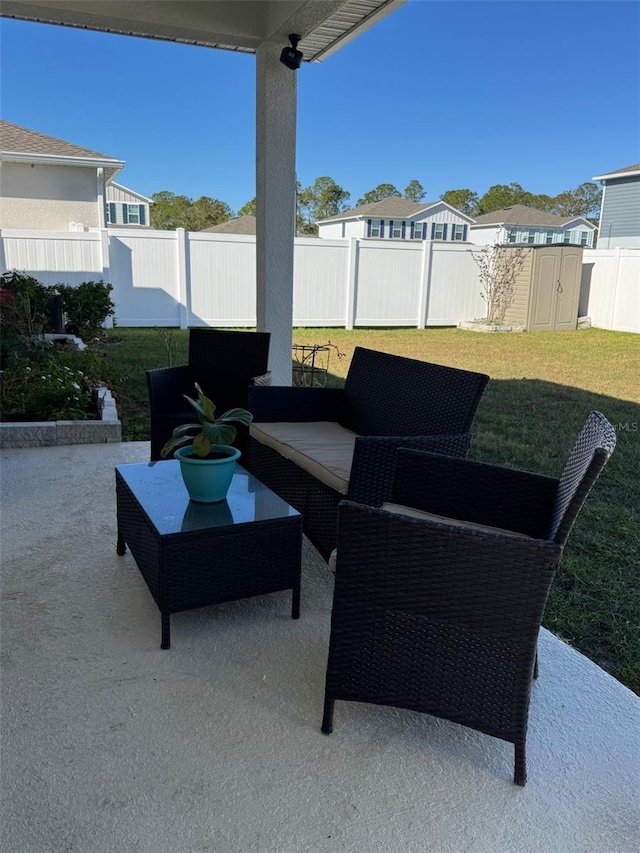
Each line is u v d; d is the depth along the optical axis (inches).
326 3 146.9
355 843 58.2
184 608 85.2
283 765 66.9
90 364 236.4
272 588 91.0
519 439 205.0
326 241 489.4
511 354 390.6
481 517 82.5
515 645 62.6
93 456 164.4
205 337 165.3
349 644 68.5
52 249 445.1
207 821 59.9
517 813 62.0
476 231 1192.2
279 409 136.0
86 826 59.0
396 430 120.6
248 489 100.7
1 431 167.6
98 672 80.7
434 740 71.2
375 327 526.9
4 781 63.7
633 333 503.2
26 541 115.6
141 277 462.9
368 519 64.4
